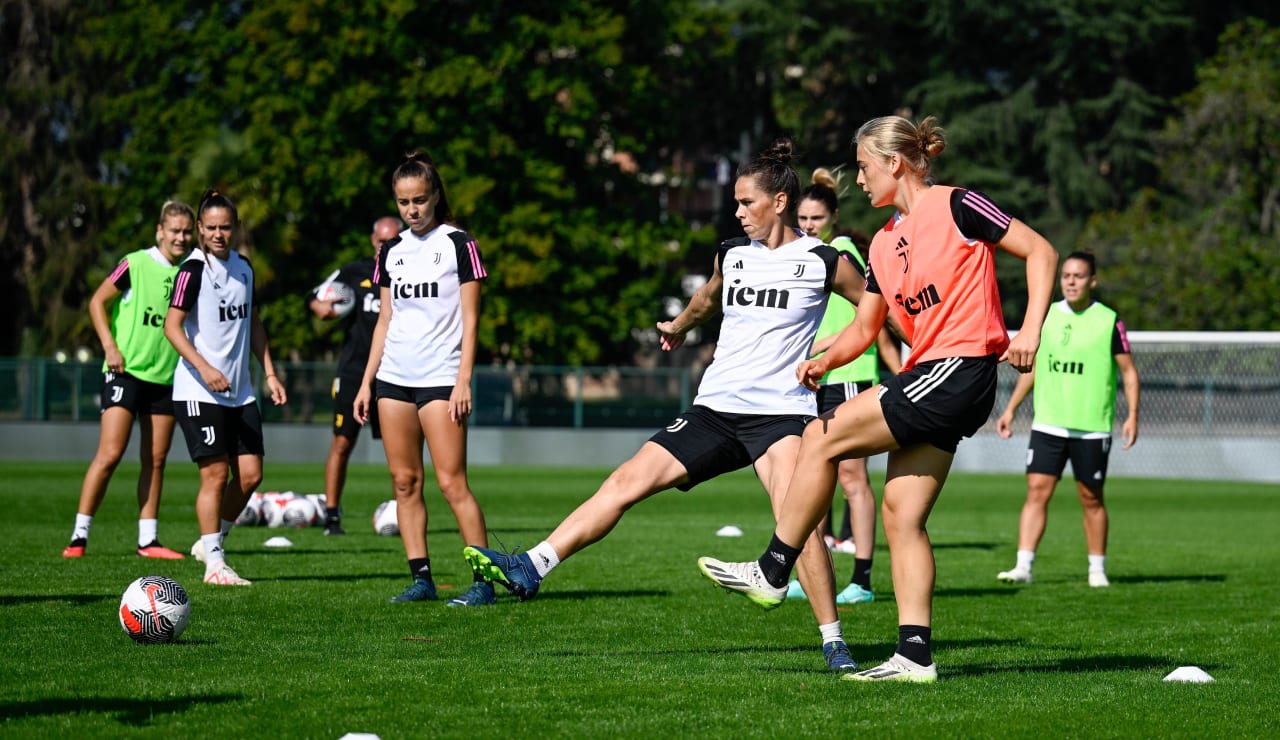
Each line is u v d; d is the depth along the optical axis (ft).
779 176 64.59
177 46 417.69
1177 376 330.13
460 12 408.26
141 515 107.34
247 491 93.45
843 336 59.06
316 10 385.70
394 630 70.59
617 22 401.49
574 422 361.92
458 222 84.33
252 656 61.62
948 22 466.29
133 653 61.87
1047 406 104.17
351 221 417.08
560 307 404.16
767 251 64.85
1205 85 405.18
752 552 121.19
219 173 392.06
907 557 57.52
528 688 54.85
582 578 98.63
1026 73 487.20
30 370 345.92
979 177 453.99
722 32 442.91
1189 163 416.26
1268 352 323.37
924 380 55.01
